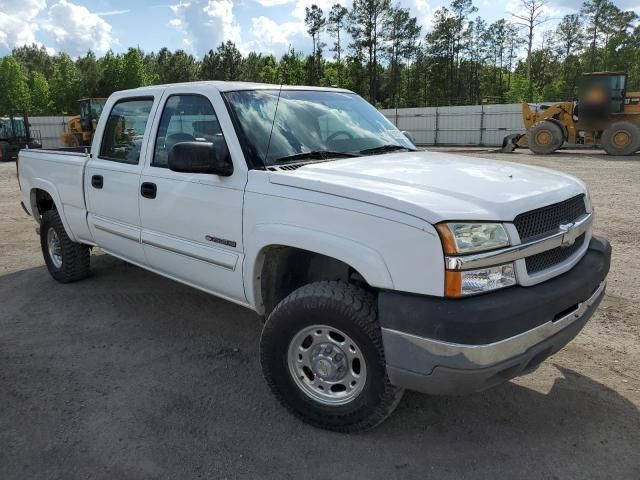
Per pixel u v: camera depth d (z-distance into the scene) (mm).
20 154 6094
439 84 79125
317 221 2877
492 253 2502
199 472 2762
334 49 76000
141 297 5293
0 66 72500
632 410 3260
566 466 2773
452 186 2830
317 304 2869
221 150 3461
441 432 3072
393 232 2576
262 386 3609
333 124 3980
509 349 2488
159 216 3965
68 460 2855
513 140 24078
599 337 4270
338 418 2979
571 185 3236
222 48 87562
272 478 2717
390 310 2568
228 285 3535
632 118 21109
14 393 3525
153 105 4156
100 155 4770
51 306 5094
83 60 81188
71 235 5309
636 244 7023
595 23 76375
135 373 3797
